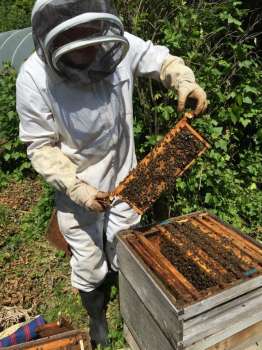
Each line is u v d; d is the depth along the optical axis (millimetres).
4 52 7594
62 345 2227
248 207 3918
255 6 4332
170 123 3600
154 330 2141
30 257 3660
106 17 1889
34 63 2217
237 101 3705
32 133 2320
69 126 2287
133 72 2572
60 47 1876
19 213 4367
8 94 5219
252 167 4121
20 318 2916
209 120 3664
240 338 2115
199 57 3578
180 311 1780
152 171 2248
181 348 1900
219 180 3738
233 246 2189
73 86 2158
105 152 2447
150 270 2039
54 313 3049
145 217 3643
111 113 2309
